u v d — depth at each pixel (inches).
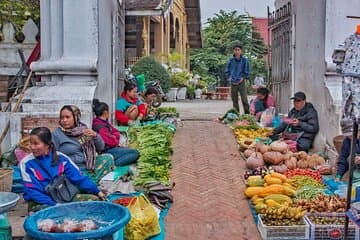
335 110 309.7
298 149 346.6
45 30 352.2
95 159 262.5
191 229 212.7
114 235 177.5
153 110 457.4
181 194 257.4
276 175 257.8
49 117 308.0
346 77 181.8
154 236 200.5
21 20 417.1
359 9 326.6
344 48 184.9
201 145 371.9
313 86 362.0
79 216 178.1
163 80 782.5
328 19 327.0
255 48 1348.4
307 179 261.0
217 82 1254.9
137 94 445.4
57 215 176.9
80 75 339.0
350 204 178.1
